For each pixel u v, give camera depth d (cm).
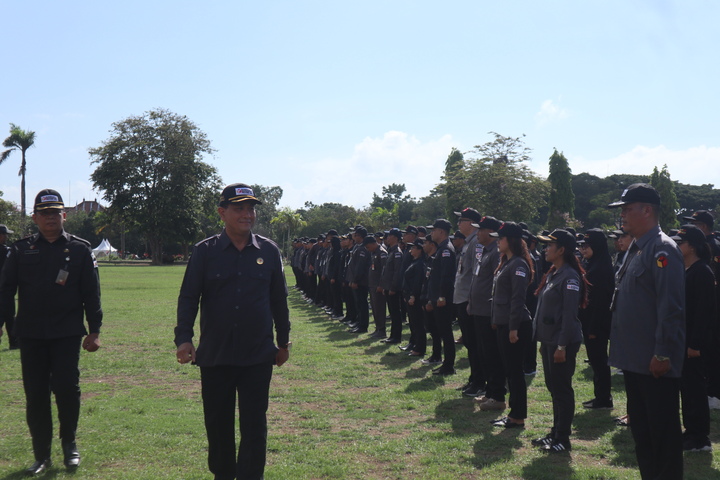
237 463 409
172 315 1617
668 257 387
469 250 750
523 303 599
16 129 6128
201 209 6525
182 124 6253
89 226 9306
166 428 590
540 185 4794
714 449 538
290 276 3872
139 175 6125
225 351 409
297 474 473
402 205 10400
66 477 467
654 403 392
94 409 666
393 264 1167
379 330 1258
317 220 8838
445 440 563
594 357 684
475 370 744
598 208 6831
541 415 658
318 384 808
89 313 504
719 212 7062
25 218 5519
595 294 677
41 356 490
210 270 418
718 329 653
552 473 477
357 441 561
